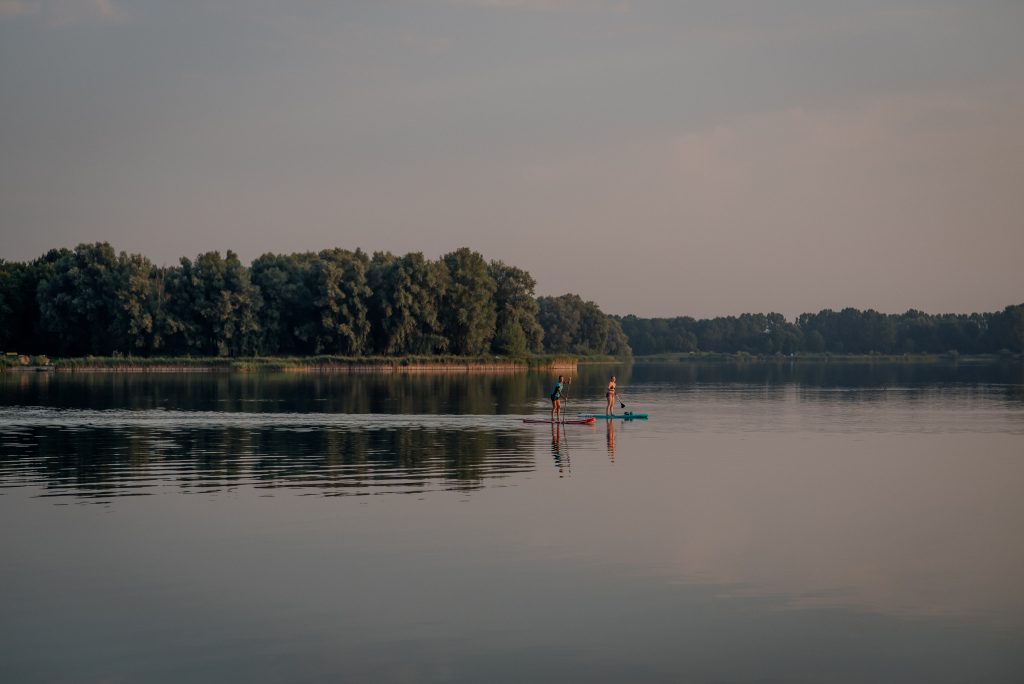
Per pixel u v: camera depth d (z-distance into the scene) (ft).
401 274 495.41
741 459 111.75
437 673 43.62
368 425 156.15
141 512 77.36
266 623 49.98
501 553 63.82
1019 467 105.40
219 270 473.26
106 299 458.50
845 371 565.12
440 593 55.06
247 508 79.10
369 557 62.64
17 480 94.22
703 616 51.37
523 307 563.07
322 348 497.87
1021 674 43.86
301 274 506.89
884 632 49.11
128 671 43.75
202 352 474.49
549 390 288.30
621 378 420.36
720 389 303.68
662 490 88.63
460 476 97.25
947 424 162.71
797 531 70.90
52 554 63.46
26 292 490.90
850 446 126.41
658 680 43.11
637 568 60.34
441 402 221.25
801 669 44.42
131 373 410.93
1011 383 358.43
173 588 55.93
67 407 196.34
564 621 50.47
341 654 45.85
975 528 72.28
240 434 140.26
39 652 46.01
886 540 68.13
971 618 51.24
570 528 71.46
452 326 522.47
